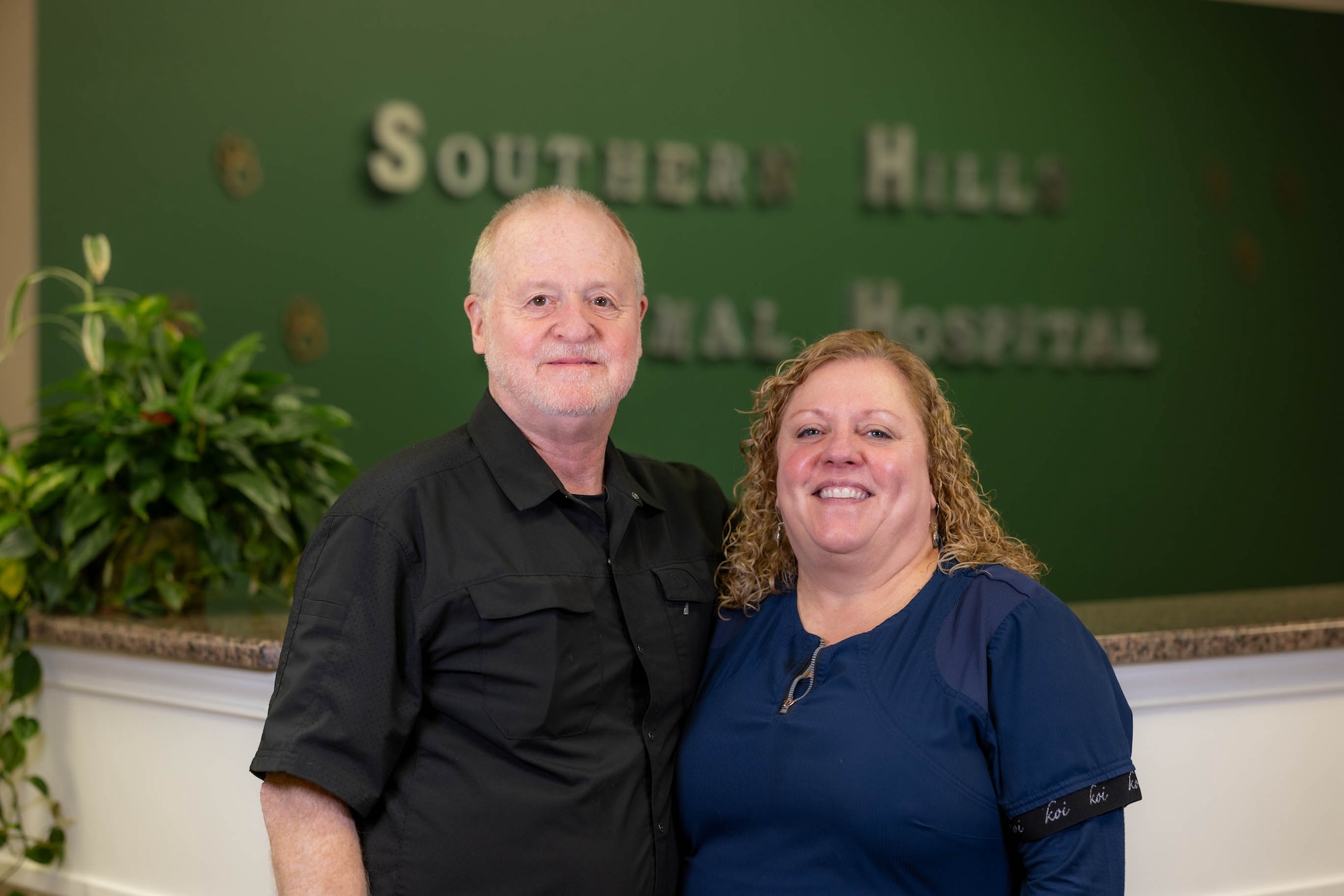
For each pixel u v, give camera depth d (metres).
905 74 4.61
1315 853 2.04
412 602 1.43
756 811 1.42
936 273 4.68
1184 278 5.01
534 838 1.39
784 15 4.45
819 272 4.54
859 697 1.40
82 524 2.21
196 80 3.80
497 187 4.10
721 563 1.69
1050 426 4.85
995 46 4.72
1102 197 4.89
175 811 2.10
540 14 4.15
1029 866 1.33
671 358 4.36
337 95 3.94
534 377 1.50
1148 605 2.29
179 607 2.25
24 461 2.34
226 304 3.84
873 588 1.50
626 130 4.28
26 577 2.26
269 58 3.86
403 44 4.00
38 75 3.68
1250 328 5.09
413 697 1.42
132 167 3.75
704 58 4.36
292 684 1.37
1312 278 5.16
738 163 4.39
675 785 1.52
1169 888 1.95
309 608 1.39
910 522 1.49
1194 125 4.98
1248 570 5.13
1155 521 5.00
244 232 3.85
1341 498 5.24
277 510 2.33
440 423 4.08
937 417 1.53
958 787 1.34
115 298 3.71
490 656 1.43
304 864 1.35
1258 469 5.13
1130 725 1.41
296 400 2.56
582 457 1.57
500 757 1.42
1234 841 1.99
